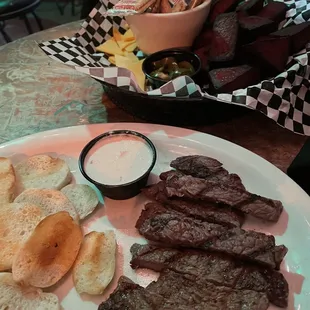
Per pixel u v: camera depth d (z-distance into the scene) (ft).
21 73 1.28
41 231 0.74
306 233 0.75
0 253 0.74
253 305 0.64
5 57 1.35
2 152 0.96
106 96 1.16
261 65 1.01
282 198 0.81
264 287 0.67
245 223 0.79
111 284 0.73
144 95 0.93
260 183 0.85
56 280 0.72
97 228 0.82
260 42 0.99
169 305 0.66
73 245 0.75
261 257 0.69
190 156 0.89
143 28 1.12
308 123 0.95
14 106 1.16
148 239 0.78
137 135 0.91
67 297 0.72
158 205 0.82
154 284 0.70
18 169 0.91
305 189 0.88
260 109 0.91
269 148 0.97
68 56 1.13
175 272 0.71
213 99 0.91
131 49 1.22
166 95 0.93
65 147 0.98
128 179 0.84
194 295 0.67
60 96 1.18
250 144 0.99
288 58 1.02
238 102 0.90
